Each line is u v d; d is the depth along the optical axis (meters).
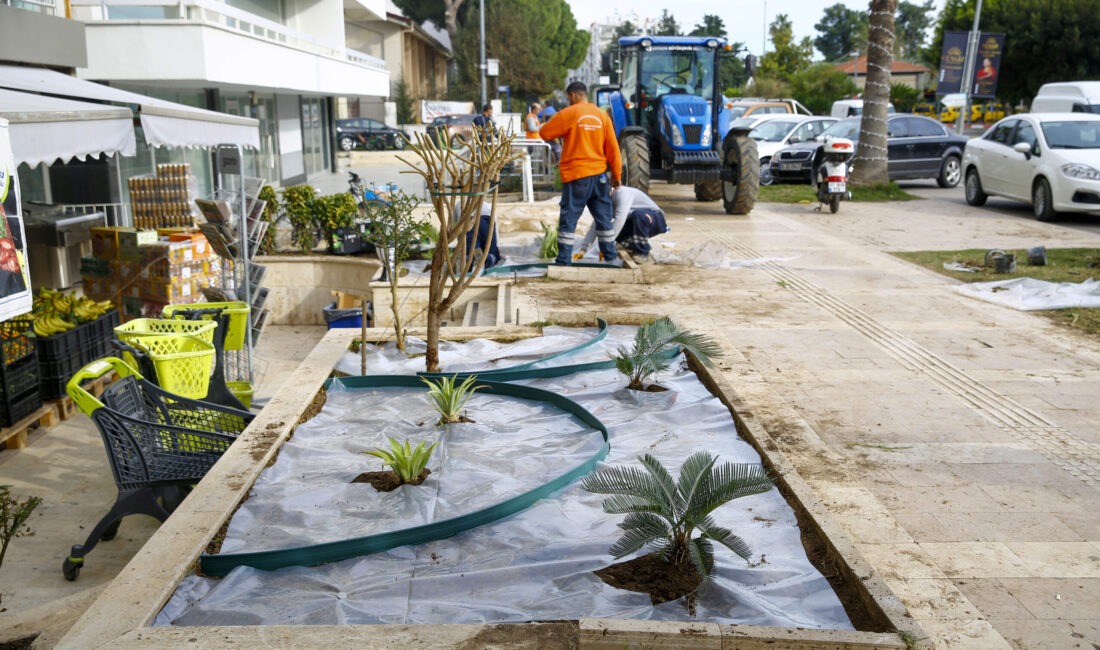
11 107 6.61
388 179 23.98
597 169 9.31
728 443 4.73
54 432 7.16
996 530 3.90
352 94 24.27
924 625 3.13
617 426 5.01
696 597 3.19
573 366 6.03
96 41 12.59
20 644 4.03
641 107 15.70
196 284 9.91
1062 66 38.56
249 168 19.14
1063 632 3.13
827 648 2.75
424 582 3.28
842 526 3.86
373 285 9.25
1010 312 8.13
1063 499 4.23
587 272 9.27
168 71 12.80
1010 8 39.59
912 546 3.71
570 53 64.19
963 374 6.25
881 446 4.90
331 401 5.61
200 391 5.75
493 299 9.24
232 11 14.16
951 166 20.27
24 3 10.97
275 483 4.30
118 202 12.57
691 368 6.26
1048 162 14.12
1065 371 6.33
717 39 15.48
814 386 5.96
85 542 4.96
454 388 5.60
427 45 53.06
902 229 13.58
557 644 2.73
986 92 32.41
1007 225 13.97
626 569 3.37
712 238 12.52
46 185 11.94
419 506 3.98
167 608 3.14
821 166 15.57
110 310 8.34
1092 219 14.60
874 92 18.25
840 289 9.09
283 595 3.25
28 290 4.54
